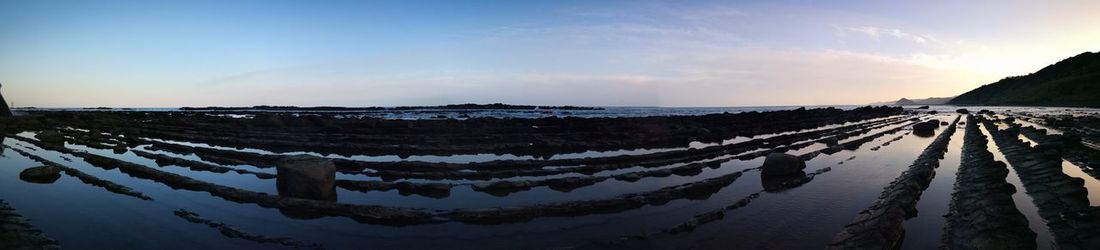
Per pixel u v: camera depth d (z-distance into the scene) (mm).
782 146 21297
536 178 12930
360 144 21375
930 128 31281
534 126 31531
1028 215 8766
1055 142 18094
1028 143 19266
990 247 6613
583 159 15609
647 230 8000
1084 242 6879
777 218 8719
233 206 9539
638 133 26922
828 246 6902
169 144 20406
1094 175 12742
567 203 9320
